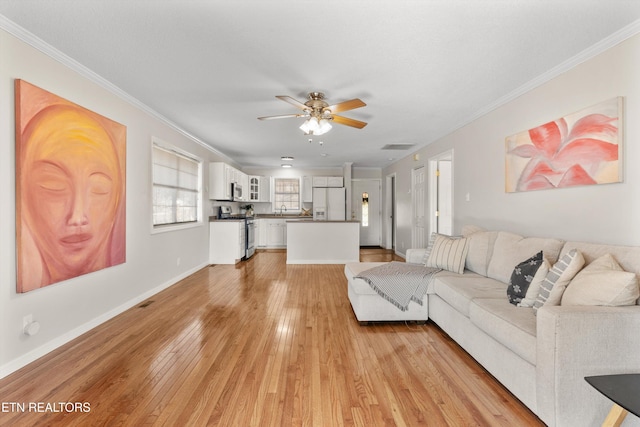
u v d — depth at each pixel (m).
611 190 2.17
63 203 2.46
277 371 2.14
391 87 3.07
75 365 2.20
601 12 1.88
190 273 5.23
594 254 2.04
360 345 2.57
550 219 2.72
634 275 1.61
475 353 2.22
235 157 7.36
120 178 3.20
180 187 4.97
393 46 2.31
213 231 6.29
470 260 3.22
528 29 2.08
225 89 3.14
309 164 8.47
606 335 1.50
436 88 3.09
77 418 1.65
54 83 2.42
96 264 2.85
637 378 1.30
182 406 1.75
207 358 2.31
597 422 1.49
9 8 1.89
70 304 2.61
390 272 3.14
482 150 3.80
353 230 6.35
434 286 3.00
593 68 2.29
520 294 2.11
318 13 1.92
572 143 2.44
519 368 1.75
